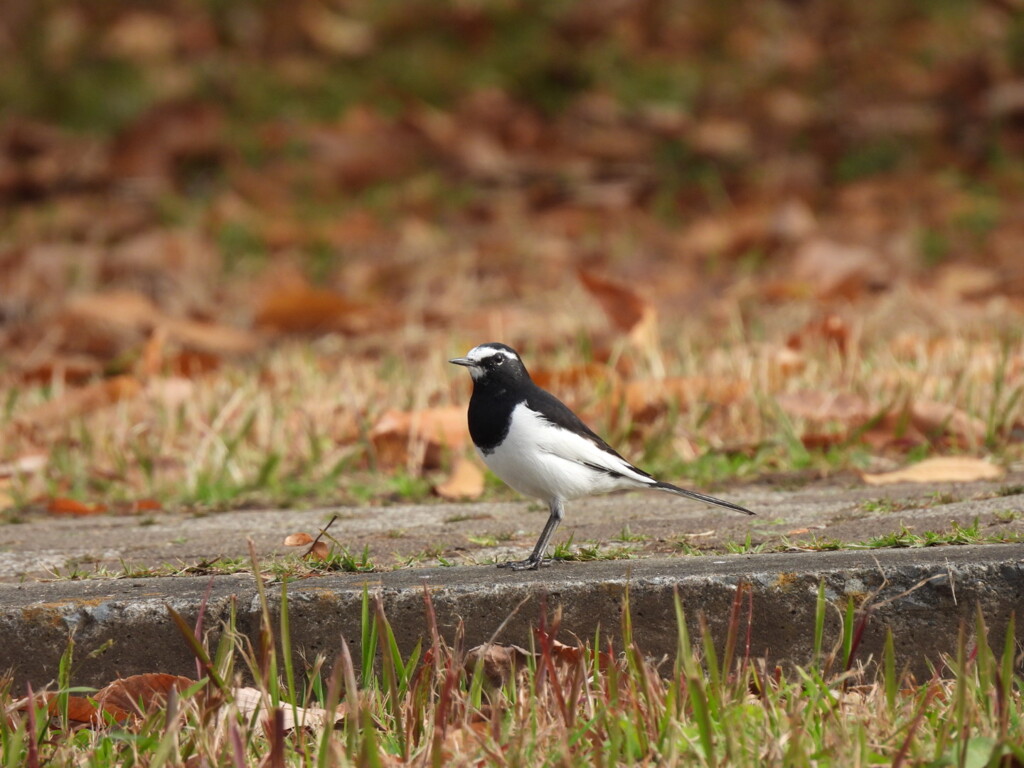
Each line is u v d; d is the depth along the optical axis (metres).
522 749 5.16
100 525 9.17
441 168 23.45
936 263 18.78
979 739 5.01
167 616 6.14
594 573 6.34
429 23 27.38
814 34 26.86
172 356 14.12
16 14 27.34
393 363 13.49
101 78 25.97
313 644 6.18
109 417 11.95
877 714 5.37
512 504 9.33
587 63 26.14
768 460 10.22
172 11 27.50
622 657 6.12
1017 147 23.05
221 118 24.95
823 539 7.10
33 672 6.16
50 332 16.31
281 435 11.24
